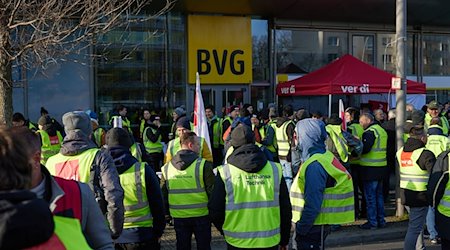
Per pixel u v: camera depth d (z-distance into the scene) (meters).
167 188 5.08
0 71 6.73
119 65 15.69
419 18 19.45
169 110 16.45
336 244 7.41
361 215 8.66
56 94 15.05
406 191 5.87
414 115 7.43
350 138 7.70
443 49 21.61
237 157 3.96
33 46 6.80
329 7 17.11
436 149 7.09
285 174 8.87
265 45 18.12
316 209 4.45
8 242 1.67
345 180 4.68
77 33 9.13
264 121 12.58
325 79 11.38
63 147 3.90
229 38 17.12
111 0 7.39
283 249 4.25
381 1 17.17
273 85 18.16
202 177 4.98
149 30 15.98
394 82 8.42
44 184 2.30
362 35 19.86
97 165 3.81
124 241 4.42
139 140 14.24
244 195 3.90
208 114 12.62
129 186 4.41
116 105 15.77
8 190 1.87
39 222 1.73
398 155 6.05
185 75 16.78
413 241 5.94
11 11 6.71
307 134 4.69
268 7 16.75
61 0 7.05
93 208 2.56
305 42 18.80
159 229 4.55
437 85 21.44
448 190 4.88
